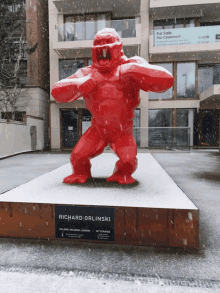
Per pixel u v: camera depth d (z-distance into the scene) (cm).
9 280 202
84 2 1416
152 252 246
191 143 1609
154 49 1418
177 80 1542
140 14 1504
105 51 305
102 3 1425
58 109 1562
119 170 372
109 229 256
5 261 231
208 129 1609
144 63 317
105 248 254
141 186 345
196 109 1578
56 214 263
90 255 240
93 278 204
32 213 267
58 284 197
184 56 1495
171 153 1294
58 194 301
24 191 316
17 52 1479
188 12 1477
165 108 1571
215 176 657
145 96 1535
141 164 577
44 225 267
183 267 220
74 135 1614
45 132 1677
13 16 1410
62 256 239
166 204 258
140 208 249
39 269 218
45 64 1722
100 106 322
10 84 1459
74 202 265
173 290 189
